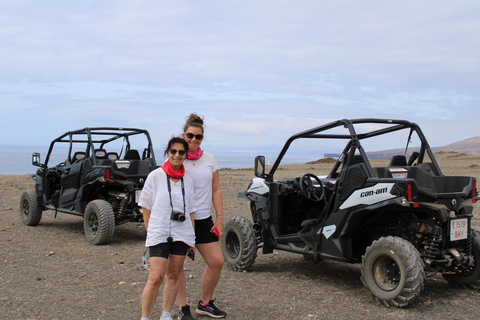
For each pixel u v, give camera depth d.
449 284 5.86
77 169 9.27
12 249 7.73
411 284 4.66
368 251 5.09
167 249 3.89
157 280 3.80
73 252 7.66
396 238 4.88
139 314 4.56
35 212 10.34
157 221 3.89
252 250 6.50
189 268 6.66
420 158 6.04
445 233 5.08
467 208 5.38
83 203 9.17
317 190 6.67
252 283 5.89
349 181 5.41
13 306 4.73
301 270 6.69
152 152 9.66
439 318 4.54
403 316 4.58
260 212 6.83
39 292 5.26
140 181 9.04
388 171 5.45
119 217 8.64
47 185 10.28
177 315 4.55
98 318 4.43
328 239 5.67
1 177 26.30
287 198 6.81
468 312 4.73
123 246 8.28
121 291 5.38
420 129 6.00
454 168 26.12
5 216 11.71
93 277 6.02
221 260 4.39
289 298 5.21
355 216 5.28
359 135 6.38
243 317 4.53
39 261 6.91
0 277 5.88
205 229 4.38
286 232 6.81
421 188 4.97
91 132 9.33
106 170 8.42
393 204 4.94
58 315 4.49
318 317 4.56
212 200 4.53
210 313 4.48
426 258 5.04
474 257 5.52
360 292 5.49
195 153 4.37
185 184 4.03
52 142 10.33
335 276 6.33
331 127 5.76
